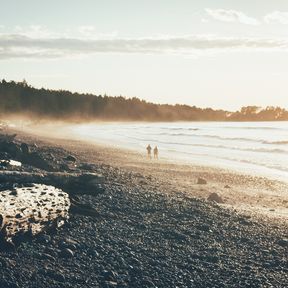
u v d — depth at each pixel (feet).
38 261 36.86
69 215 49.21
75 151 150.61
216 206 64.23
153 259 39.86
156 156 159.43
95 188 52.54
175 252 42.22
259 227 53.31
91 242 42.57
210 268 38.60
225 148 221.25
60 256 38.50
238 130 443.32
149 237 46.19
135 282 34.73
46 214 42.24
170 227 50.57
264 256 42.42
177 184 88.48
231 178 112.68
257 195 86.69
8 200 39.24
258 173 129.29
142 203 61.26
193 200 67.82
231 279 36.32
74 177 51.80
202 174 116.26
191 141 269.44
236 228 52.16
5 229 37.60
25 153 85.15
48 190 45.06
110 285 33.73
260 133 377.71
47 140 201.98
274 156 185.16
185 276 36.50
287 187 102.73
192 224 52.70
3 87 472.44
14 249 38.29
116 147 197.67
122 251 41.14
